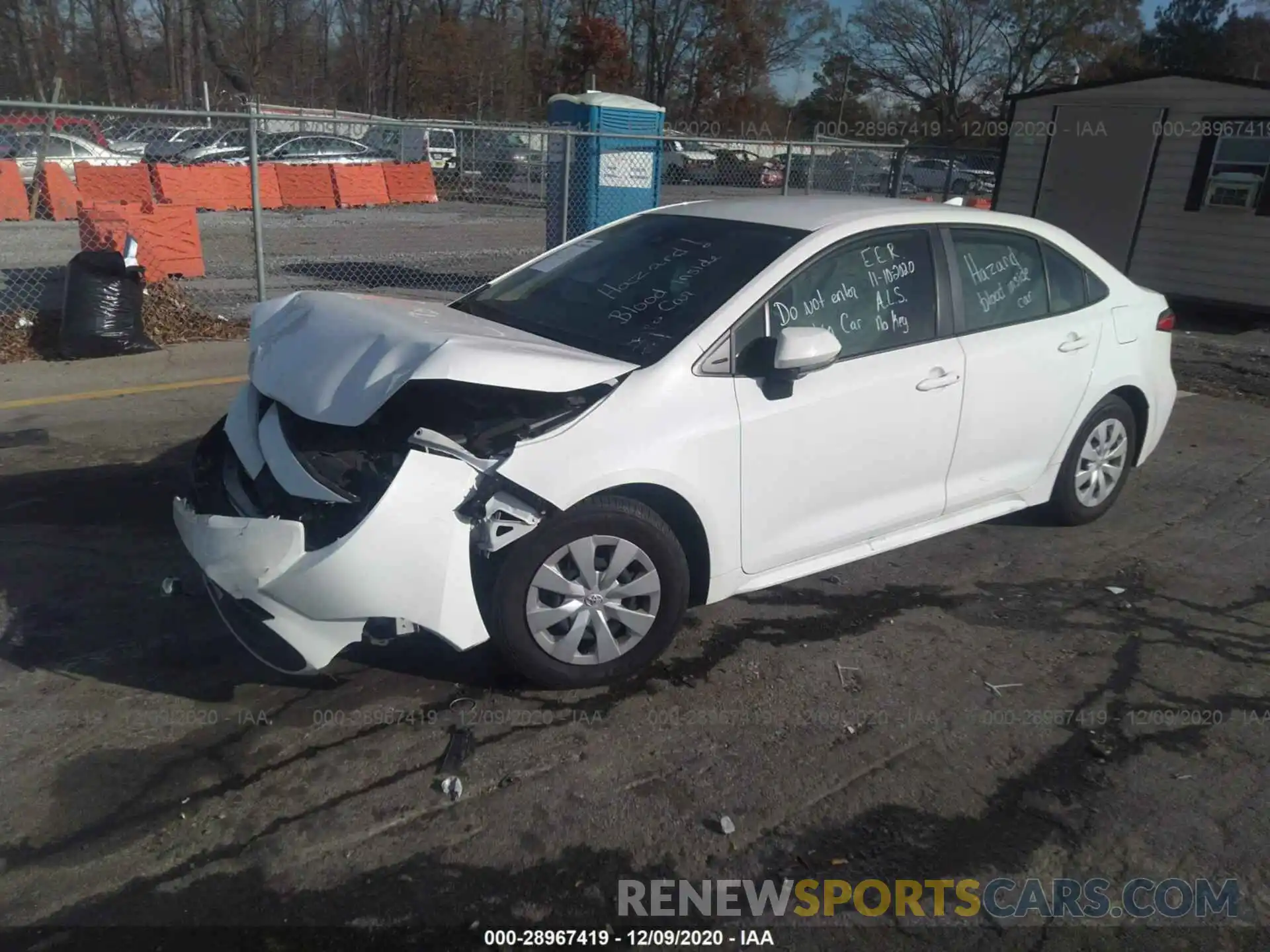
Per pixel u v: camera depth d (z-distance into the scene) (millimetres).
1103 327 5195
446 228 18062
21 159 16797
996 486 4898
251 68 44250
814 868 2969
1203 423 7902
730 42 48406
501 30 49875
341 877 2859
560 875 2900
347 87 52031
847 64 48594
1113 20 44531
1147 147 13438
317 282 12352
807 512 4148
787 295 4070
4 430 6508
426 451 3334
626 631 3779
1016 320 4836
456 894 2816
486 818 3107
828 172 16969
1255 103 12469
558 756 3410
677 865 2959
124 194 16781
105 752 3334
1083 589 4812
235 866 2881
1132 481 6430
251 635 3537
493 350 3527
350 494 3367
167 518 5184
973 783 3365
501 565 3496
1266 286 12852
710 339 3848
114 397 7340
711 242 4410
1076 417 5148
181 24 46656
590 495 3545
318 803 3143
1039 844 3094
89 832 2982
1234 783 3404
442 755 3389
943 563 5051
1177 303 13656
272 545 3285
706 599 3994
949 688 3926
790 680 3932
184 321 9484
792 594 4660
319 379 3594
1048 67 45000
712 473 3787
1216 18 50969
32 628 4059
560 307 4371
